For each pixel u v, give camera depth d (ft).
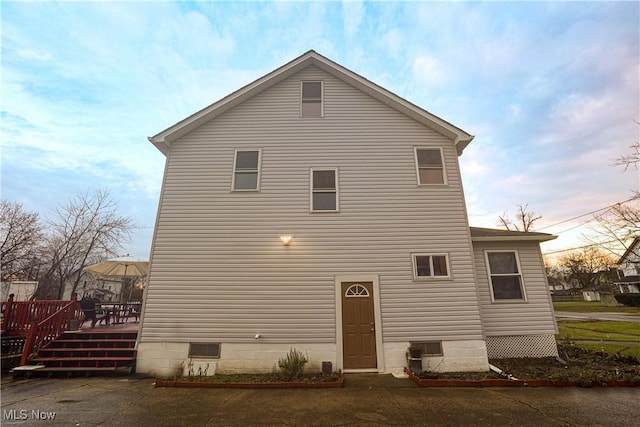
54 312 28.68
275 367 22.77
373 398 17.13
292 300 24.18
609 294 105.19
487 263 27.20
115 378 22.08
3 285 54.90
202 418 14.24
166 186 26.94
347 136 28.68
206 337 23.38
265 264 24.97
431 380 19.52
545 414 14.42
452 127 28.07
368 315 24.09
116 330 27.86
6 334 25.96
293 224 26.02
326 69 30.60
